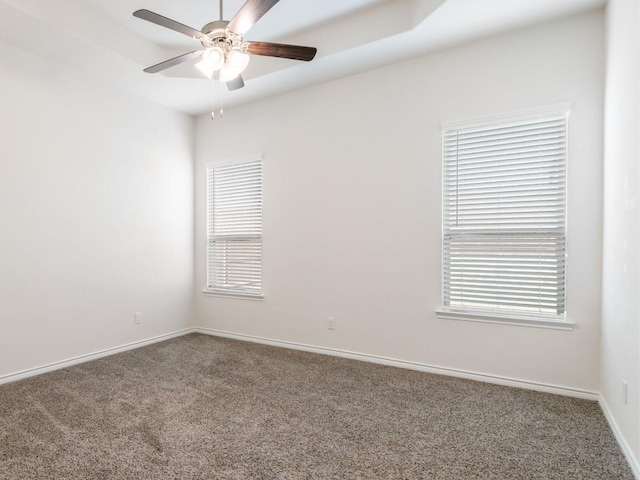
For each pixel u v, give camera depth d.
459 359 3.19
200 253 4.84
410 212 3.40
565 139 2.78
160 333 4.42
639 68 1.81
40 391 2.90
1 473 1.85
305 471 1.88
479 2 2.54
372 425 2.36
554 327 2.81
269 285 4.25
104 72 3.58
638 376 1.81
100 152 3.79
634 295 1.89
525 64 2.89
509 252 3.00
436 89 3.25
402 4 2.94
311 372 3.33
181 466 1.92
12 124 3.11
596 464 1.95
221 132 4.61
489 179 3.07
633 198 1.91
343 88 3.72
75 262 3.57
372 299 3.60
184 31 2.29
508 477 1.84
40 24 2.78
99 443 2.13
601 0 2.54
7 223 3.09
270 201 4.23
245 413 2.53
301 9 3.03
